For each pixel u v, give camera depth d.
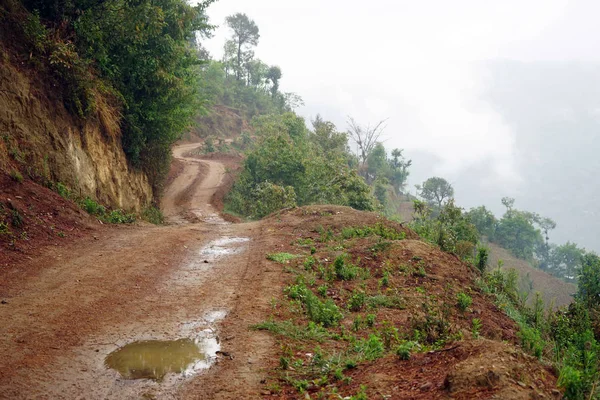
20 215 10.77
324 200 28.38
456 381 4.00
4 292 7.53
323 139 53.66
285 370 5.42
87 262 9.77
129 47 18.14
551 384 4.23
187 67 24.36
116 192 19.19
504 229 91.75
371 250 11.66
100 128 18.02
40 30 14.46
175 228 15.60
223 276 9.73
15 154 12.62
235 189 40.31
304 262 10.65
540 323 9.84
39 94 14.27
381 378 4.69
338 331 7.11
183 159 54.38
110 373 5.26
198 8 21.94
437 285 10.16
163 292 8.48
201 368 5.46
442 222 17.92
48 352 5.62
